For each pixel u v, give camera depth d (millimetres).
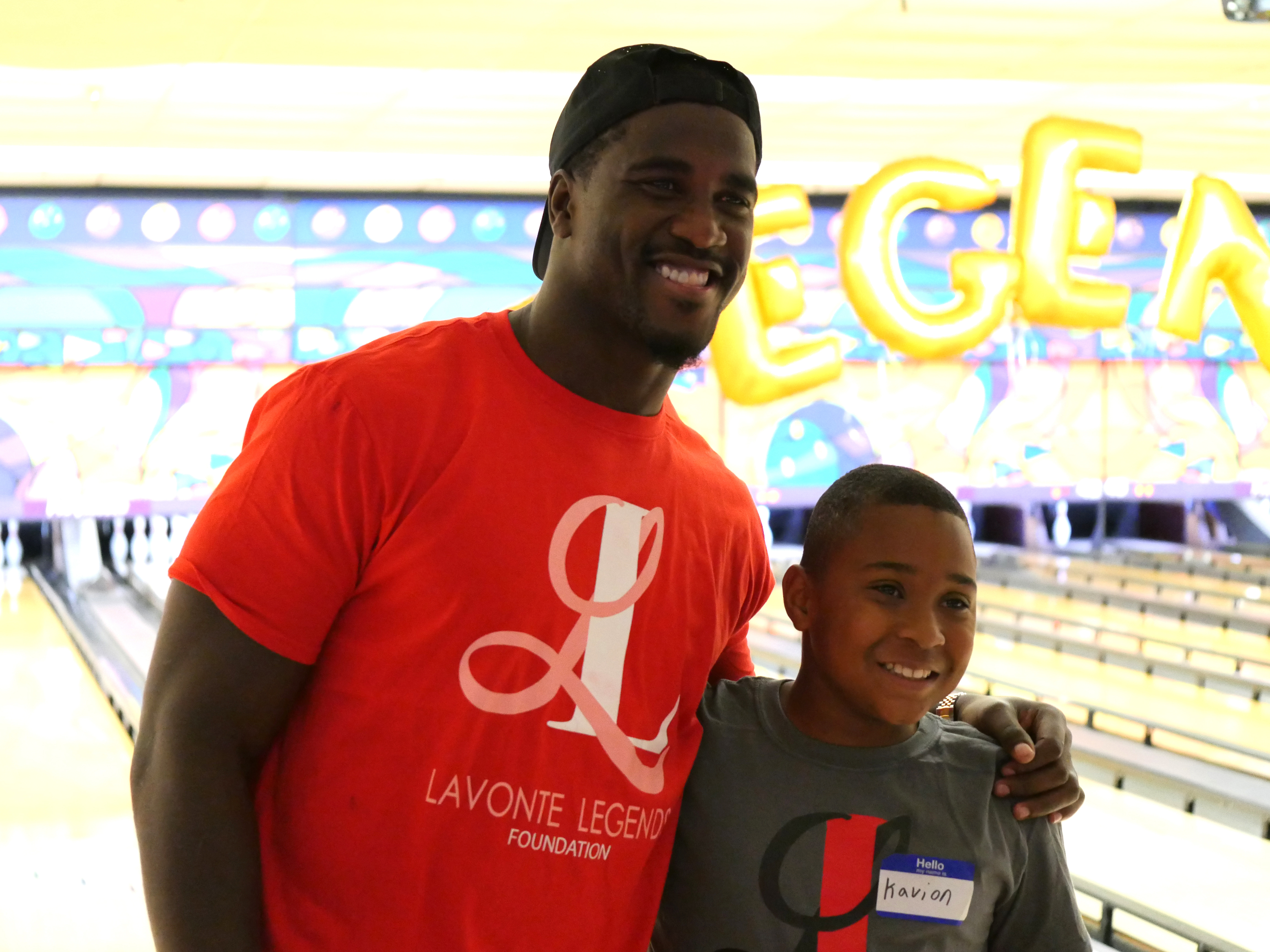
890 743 1062
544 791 895
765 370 4707
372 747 882
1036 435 5977
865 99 4238
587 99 908
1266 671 4195
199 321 5227
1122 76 4004
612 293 900
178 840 837
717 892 1031
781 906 1019
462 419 900
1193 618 5176
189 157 4691
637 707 944
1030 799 1057
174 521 6352
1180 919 2402
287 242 5281
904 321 4414
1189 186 4656
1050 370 5977
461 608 877
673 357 919
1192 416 6125
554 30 3309
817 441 5750
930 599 1030
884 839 1028
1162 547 7289
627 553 939
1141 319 6055
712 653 1024
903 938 1017
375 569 883
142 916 2443
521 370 933
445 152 4734
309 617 864
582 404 939
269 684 864
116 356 5164
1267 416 6184
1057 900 1056
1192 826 2918
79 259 5090
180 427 5238
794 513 7199
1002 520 7672
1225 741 3412
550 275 943
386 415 875
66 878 2621
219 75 3611
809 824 1031
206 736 852
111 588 5824
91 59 3352
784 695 1110
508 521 891
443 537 878
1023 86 4113
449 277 5434
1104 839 2836
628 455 957
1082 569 6496
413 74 3658
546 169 5055
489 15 3158
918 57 3738
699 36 3477
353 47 3357
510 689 884
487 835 880
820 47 3623
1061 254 4383
